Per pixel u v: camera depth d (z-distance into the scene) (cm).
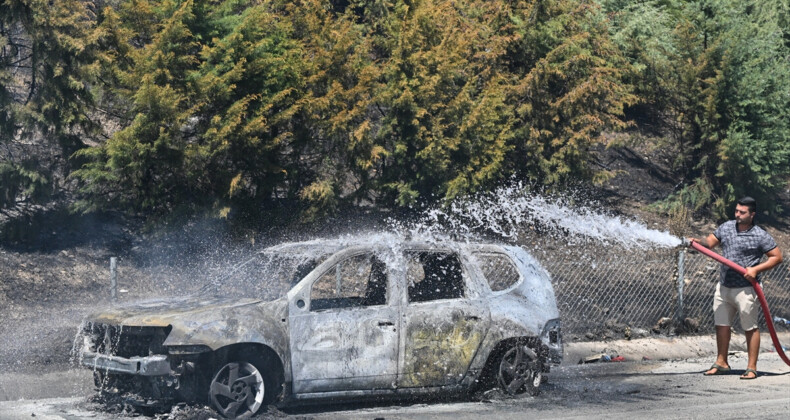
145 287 1317
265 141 1429
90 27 1438
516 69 1848
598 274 1512
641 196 1994
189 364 707
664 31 2112
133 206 1455
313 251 837
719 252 1753
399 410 784
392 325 785
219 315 722
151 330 732
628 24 2105
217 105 1416
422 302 807
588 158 1825
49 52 1379
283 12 1639
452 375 807
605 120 1819
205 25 1481
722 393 884
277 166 1446
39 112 1408
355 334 768
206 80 1359
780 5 2353
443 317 807
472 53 1756
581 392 886
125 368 707
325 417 743
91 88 1482
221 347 712
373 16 1847
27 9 1378
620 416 752
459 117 1595
